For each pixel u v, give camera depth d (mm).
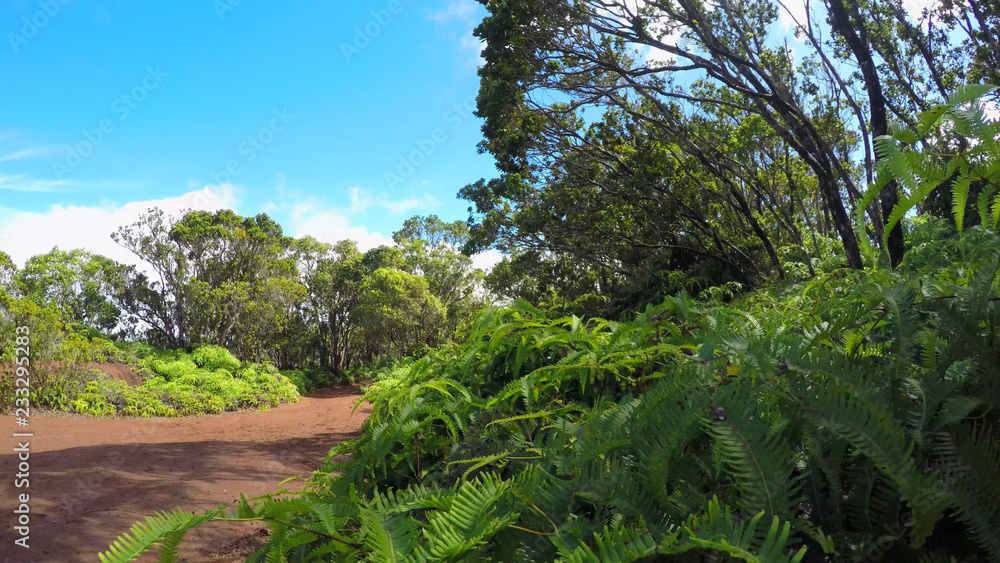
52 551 3572
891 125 958
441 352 2244
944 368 879
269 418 14594
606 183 14852
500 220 15023
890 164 935
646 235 14891
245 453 7398
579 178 14734
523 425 1412
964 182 909
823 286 1615
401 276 35594
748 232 15406
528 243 15211
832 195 10672
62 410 13820
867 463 770
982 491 696
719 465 804
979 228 1674
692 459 883
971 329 882
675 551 606
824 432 813
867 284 1222
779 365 861
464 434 1537
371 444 1631
